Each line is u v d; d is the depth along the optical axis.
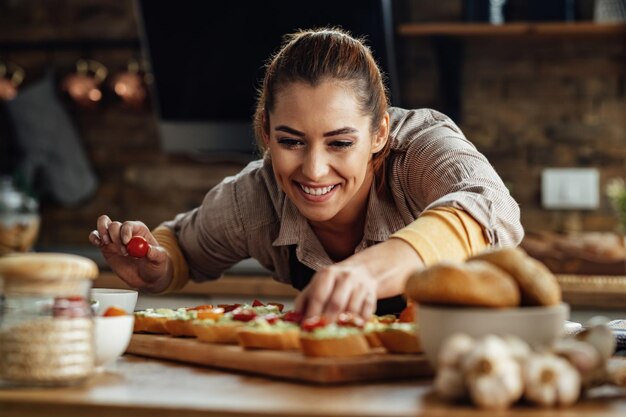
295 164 1.81
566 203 3.88
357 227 2.08
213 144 4.00
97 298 1.69
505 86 3.92
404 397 1.18
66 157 4.25
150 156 4.27
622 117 3.86
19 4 4.35
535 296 1.26
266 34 3.80
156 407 1.14
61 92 4.31
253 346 1.46
